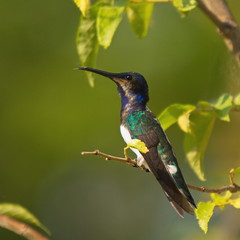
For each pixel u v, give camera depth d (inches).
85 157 607.2
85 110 526.6
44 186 541.6
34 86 531.5
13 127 529.7
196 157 279.3
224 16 261.9
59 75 533.3
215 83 405.1
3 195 530.9
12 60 531.8
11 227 174.2
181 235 510.3
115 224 647.1
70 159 533.3
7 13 534.6
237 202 230.5
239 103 265.7
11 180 533.3
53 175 538.3
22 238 499.8
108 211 652.7
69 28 538.9
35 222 206.2
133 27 313.1
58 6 541.6
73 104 528.7
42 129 528.4
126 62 526.6
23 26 533.6
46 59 535.2
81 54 283.6
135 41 530.9
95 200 677.9
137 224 644.7
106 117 528.7
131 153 534.3
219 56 390.6
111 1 277.9
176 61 520.4
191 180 568.7
